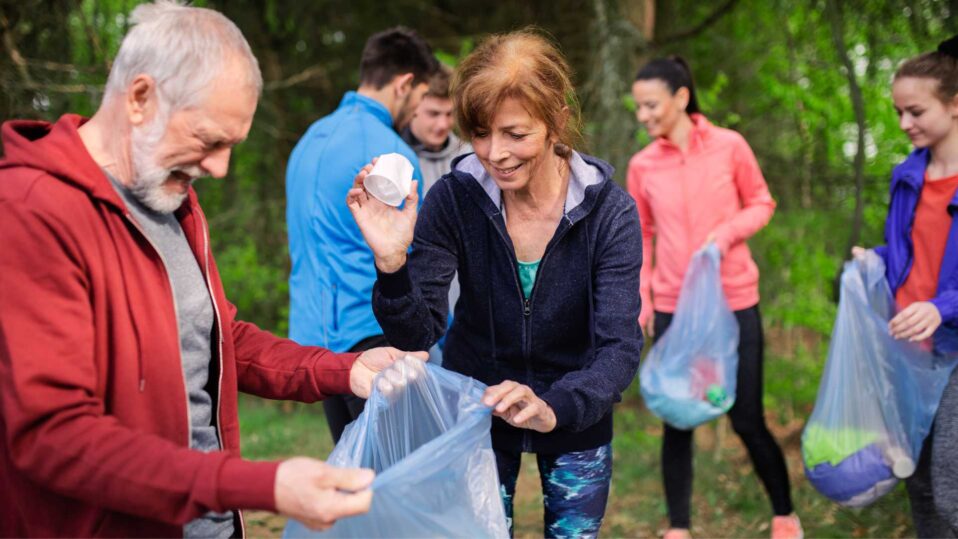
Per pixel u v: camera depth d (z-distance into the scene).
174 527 1.55
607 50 5.39
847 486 2.84
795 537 3.44
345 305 2.80
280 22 6.44
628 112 5.24
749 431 3.46
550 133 1.91
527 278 2.10
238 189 6.80
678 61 3.60
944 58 2.74
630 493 4.35
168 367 1.53
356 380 1.85
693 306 3.38
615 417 5.55
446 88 3.45
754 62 6.16
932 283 2.82
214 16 1.51
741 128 5.86
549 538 2.24
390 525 1.51
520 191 2.05
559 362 2.13
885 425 2.82
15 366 1.34
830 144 5.00
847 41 4.86
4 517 1.51
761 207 3.54
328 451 5.12
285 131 6.73
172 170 1.51
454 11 6.91
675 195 3.58
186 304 1.64
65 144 1.45
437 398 1.89
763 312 5.02
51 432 1.35
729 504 4.10
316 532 1.53
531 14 6.74
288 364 1.86
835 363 2.92
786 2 5.58
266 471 1.37
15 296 1.36
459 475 1.66
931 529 2.85
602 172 2.05
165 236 1.63
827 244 4.92
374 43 3.12
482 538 1.66
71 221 1.41
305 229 2.90
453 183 2.08
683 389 3.33
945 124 2.74
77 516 1.48
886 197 4.63
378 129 2.91
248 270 6.28
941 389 2.73
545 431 1.81
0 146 3.83
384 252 1.85
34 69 4.20
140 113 1.48
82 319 1.40
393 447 1.87
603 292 2.00
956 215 2.71
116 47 4.60
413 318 1.92
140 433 1.39
